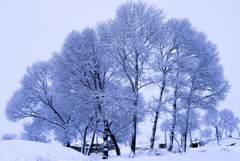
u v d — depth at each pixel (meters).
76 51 23.14
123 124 24.22
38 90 28.59
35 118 30.30
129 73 21.39
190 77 23.98
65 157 14.04
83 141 25.23
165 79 21.34
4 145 13.58
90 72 22.80
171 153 19.94
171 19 24.05
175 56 22.55
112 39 21.66
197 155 18.05
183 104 23.83
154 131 21.94
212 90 24.42
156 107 21.42
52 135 31.44
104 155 21.19
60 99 24.41
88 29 23.84
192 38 23.41
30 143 14.48
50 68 28.81
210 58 24.14
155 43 22.19
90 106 22.20
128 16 21.73
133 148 20.89
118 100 20.20
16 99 28.62
